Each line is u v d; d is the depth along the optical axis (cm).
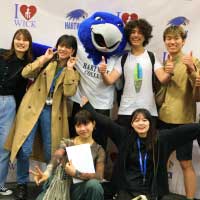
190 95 309
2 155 306
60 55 299
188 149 314
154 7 340
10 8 326
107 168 343
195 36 343
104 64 303
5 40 329
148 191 272
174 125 307
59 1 332
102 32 303
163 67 313
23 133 297
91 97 318
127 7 338
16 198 307
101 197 267
